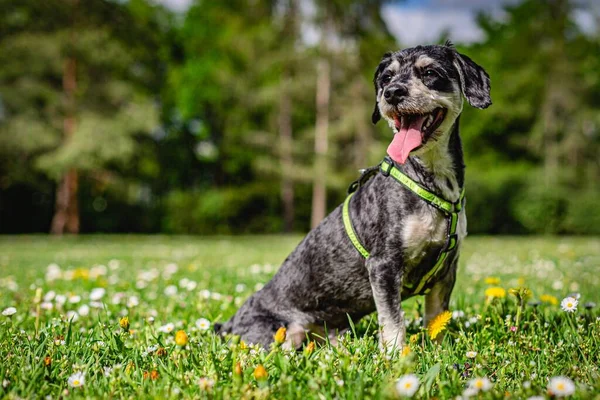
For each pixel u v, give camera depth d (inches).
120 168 946.7
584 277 276.7
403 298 142.9
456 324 149.2
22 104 842.2
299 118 1087.6
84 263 384.2
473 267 335.6
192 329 145.0
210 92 1106.7
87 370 105.7
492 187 991.0
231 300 196.7
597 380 96.9
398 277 129.8
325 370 97.2
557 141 1089.4
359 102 923.4
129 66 924.6
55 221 892.6
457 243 133.4
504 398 88.4
